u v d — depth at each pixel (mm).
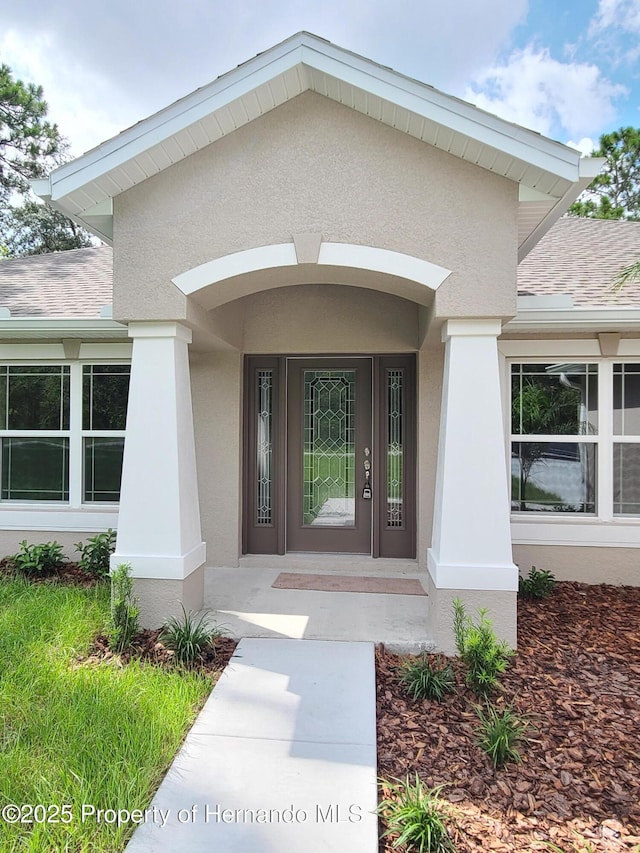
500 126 4297
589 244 9078
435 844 2586
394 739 3492
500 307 4633
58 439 7727
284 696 3928
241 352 7301
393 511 7391
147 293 4961
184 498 5121
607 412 6832
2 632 4621
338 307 7227
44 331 7066
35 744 3203
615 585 6715
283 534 7449
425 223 4695
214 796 2955
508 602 4582
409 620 5254
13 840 2545
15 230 26656
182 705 3688
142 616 4953
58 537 7574
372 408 7379
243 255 4863
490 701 3898
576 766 3219
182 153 4852
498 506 4637
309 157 4805
